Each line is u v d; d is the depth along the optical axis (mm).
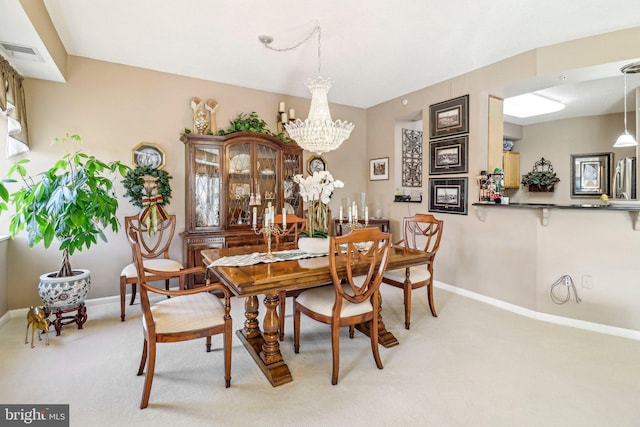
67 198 2402
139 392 1840
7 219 2932
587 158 5398
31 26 2096
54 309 2568
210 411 1687
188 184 3443
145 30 2650
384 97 4520
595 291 2730
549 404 1746
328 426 1582
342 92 4285
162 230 3365
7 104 2539
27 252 3014
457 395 1823
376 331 2107
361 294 2027
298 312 2305
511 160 6031
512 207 3115
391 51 3018
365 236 1962
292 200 4086
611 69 2777
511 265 3201
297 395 1825
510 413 1676
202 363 2166
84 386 1888
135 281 2879
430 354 2291
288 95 4363
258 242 3695
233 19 2467
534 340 2520
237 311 3121
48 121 3051
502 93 3480
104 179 2736
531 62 2986
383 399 1789
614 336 2611
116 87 3328
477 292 3521
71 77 3123
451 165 3773
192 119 3715
